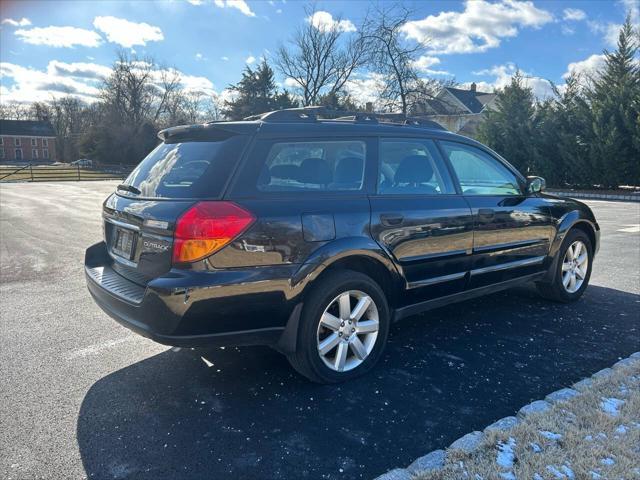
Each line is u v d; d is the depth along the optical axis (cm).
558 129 2200
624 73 2033
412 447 247
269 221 278
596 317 443
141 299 275
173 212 270
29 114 9381
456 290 385
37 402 294
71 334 408
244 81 4662
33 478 225
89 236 920
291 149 306
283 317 289
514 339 390
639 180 1958
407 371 334
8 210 1341
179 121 6378
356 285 314
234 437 257
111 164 5206
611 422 256
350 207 314
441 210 360
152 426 269
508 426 256
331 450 245
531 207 436
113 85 6191
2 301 504
